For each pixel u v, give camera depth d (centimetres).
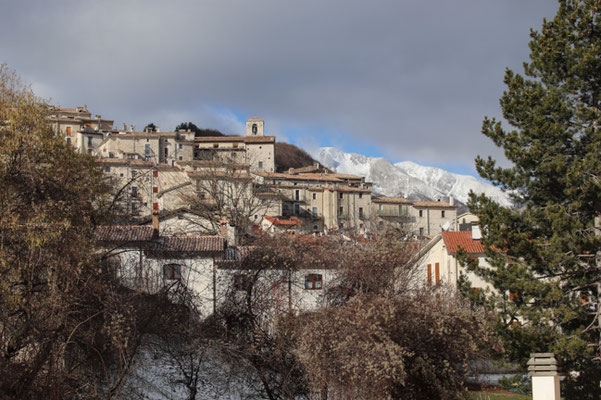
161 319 2522
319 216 11962
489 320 2556
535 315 2445
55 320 2159
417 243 3119
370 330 2114
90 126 12925
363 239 3036
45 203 2433
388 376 2022
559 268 2534
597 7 2678
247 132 15688
